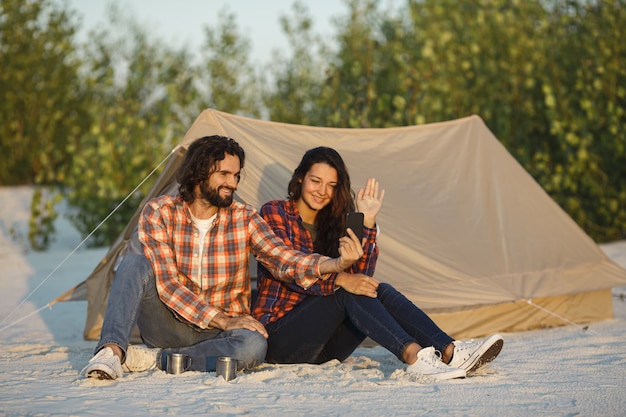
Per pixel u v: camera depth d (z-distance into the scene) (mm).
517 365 4363
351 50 15422
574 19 12586
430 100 11516
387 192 5637
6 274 10273
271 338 4305
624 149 11305
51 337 5809
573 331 5621
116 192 12906
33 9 19453
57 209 16641
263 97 16547
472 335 5535
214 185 4117
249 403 3420
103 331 3945
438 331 4082
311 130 5707
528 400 3502
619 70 11586
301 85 16250
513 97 12312
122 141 13141
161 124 13242
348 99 11109
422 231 5578
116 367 3863
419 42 13289
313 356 4316
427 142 6035
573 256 6086
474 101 12258
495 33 12531
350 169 5641
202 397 3529
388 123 11055
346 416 3213
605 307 6145
